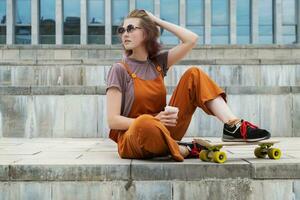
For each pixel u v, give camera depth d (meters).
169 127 4.09
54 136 7.46
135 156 3.95
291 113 7.47
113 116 3.90
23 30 33.47
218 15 33.31
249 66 10.34
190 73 4.00
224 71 10.33
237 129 3.78
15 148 5.43
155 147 3.76
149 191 3.59
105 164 3.62
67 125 7.47
